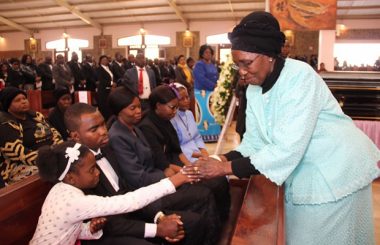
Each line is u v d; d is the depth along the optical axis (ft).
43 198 5.13
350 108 11.93
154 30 56.75
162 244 5.86
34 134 8.66
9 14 54.39
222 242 6.76
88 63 28.30
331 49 31.09
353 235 4.33
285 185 4.50
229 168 4.20
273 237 3.14
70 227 4.44
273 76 4.11
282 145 3.86
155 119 8.18
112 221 5.08
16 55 64.85
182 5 48.70
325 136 4.18
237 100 10.55
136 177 6.41
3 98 8.27
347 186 4.17
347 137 4.24
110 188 5.57
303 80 3.97
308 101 3.91
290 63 4.14
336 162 4.18
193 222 5.86
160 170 7.34
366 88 11.69
